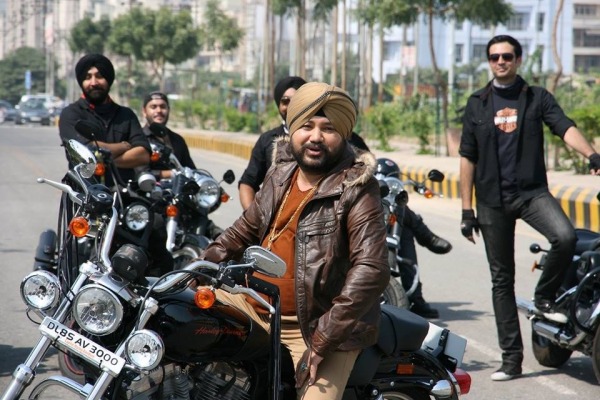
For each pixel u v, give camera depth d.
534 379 7.00
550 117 6.82
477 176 6.96
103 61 7.75
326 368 4.07
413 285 8.46
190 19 63.19
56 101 75.62
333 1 39.28
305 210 4.09
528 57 26.38
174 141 9.51
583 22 92.88
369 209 4.00
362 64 43.12
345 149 4.14
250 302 4.27
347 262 4.06
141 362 3.71
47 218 15.49
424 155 27.69
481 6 27.38
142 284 3.97
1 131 50.88
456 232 14.69
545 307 6.84
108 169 6.70
